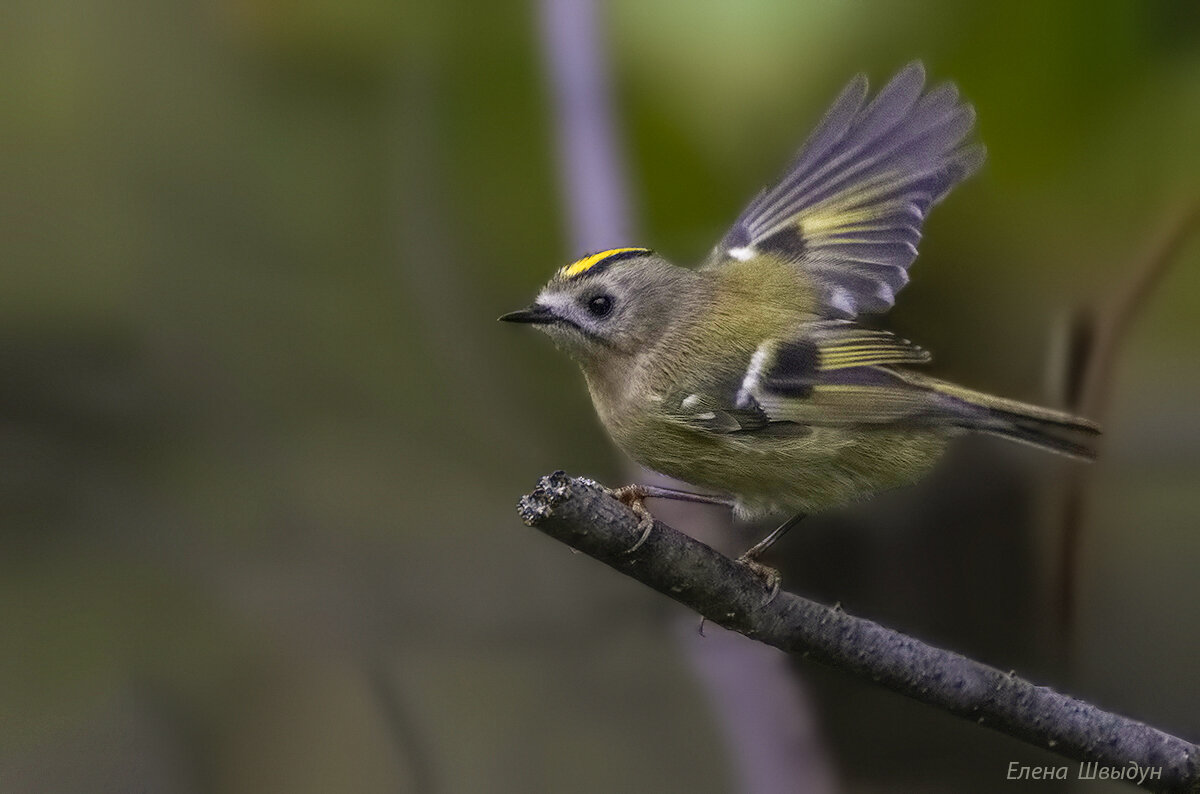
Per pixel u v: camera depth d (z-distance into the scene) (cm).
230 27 242
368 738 240
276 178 242
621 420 237
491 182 241
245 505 242
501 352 242
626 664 239
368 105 242
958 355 238
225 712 240
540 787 239
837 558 239
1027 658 238
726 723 238
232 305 242
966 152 236
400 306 242
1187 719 238
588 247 238
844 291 237
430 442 241
